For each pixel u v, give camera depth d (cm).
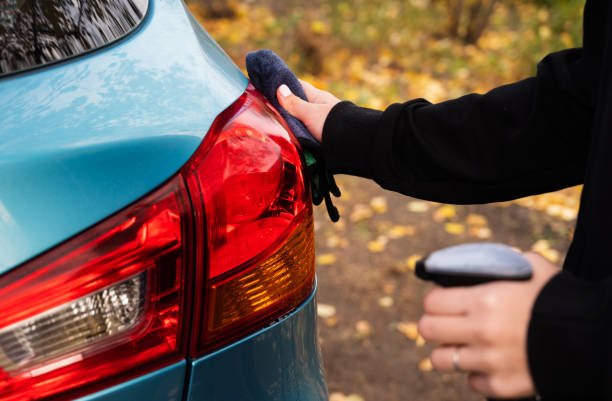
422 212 373
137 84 106
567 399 63
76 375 90
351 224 358
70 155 89
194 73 114
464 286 66
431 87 508
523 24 667
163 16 133
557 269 67
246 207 102
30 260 86
